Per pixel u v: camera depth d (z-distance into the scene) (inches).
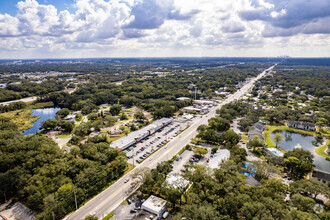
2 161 5132.9
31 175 4990.2
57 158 5639.8
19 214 4301.2
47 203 4124.0
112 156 5989.2
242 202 3890.3
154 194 4877.0
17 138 6825.8
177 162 6328.7
